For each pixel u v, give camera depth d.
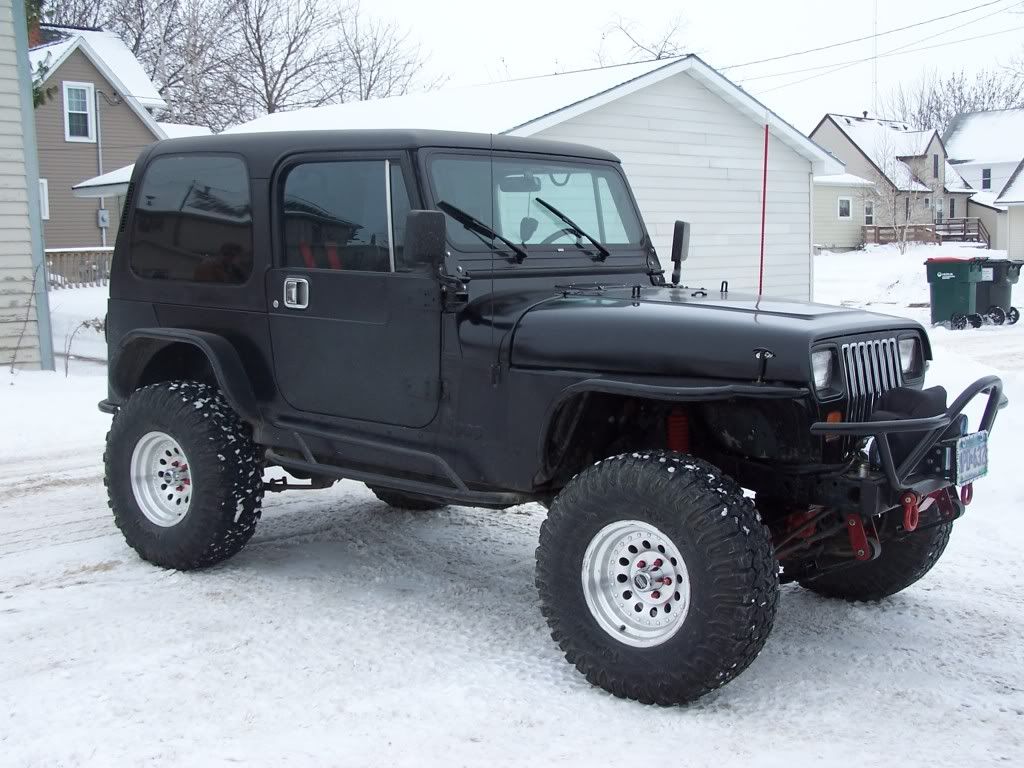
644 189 16.52
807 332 3.64
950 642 4.36
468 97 16.19
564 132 15.12
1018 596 4.91
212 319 5.17
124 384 5.62
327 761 3.28
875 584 4.71
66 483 7.24
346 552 5.62
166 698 3.74
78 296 23.84
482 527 6.15
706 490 3.59
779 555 4.05
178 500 5.20
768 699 3.79
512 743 3.41
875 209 55.53
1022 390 9.03
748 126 18.09
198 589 4.95
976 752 3.36
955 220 59.41
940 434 3.71
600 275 4.87
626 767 3.25
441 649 4.24
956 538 5.76
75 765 3.26
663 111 16.59
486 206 4.56
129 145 33.88
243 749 3.35
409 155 4.39
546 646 4.29
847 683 3.94
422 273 4.36
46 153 32.16
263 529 6.04
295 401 4.89
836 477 3.80
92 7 40.97
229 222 5.08
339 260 4.68
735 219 18.14
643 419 4.30
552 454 4.14
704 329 3.78
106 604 4.73
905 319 4.21
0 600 4.79
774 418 3.76
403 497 6.39
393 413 4.54
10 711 3.63
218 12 39.34
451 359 4.31
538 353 4.07
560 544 3.87
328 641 4.30
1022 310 23.34
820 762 3.28
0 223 12.29
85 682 3.87
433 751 3.35
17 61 12.25
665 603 3.72
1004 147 69.25
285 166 4.86
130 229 5.55
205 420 5.02
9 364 12.47
